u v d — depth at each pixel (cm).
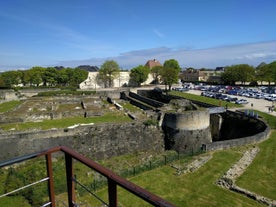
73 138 3238
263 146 2983
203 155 2789
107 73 10125
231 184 2097
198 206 1836
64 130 3188
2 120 3656
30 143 3036
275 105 5341
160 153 3516
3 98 5809
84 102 5416
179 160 2733
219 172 2366
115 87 10225
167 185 2177
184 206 1844
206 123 3719
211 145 2905
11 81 8594
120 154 3506
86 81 10088
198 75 13062
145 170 2519
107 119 3941
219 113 4412
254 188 2053
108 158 3406
